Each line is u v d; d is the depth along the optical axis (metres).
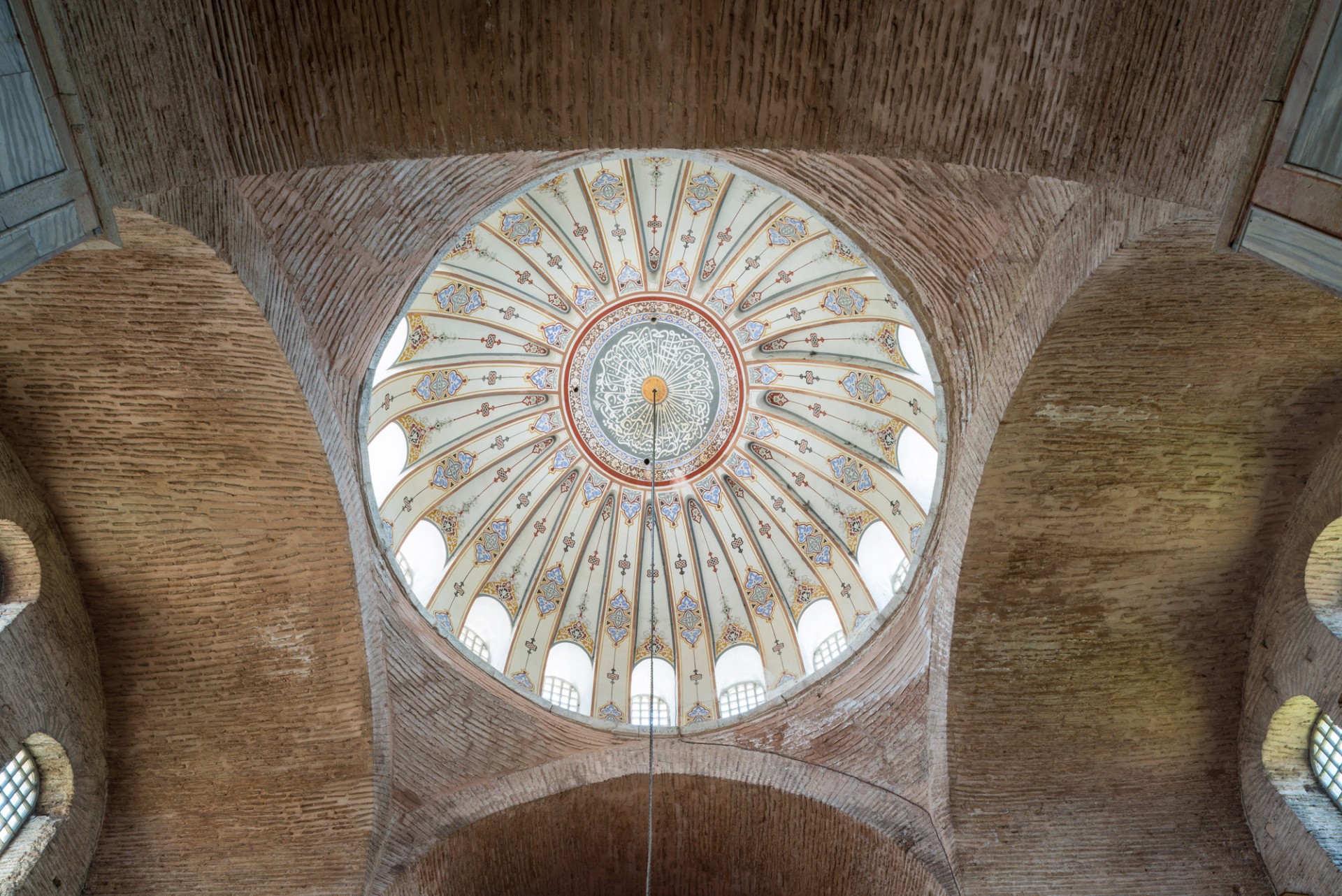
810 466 14.73
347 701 9.55
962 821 10.12
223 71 5.22
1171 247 6.64
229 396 7.65
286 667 9.30
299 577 8.91
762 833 11.38
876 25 5.46
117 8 4.56
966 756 10.20
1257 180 4.50
